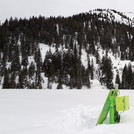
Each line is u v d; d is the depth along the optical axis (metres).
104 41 116.25
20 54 84.00
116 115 3.39
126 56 100.12
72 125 3.30
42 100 6.61
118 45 120.12
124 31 143.62
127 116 3.80
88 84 61.00
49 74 58.75
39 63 69.06
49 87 54.22
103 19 169.62
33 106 5.14
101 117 3.29
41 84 54.12
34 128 2.93
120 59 98.62
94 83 66.12
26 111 4.38
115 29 146.00
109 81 63.25
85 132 2.64
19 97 7.63
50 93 10.02
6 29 105.25
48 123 3.30
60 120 3.55
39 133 2.66
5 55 74.69
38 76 57.66
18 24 117.38
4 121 3.39
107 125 2.95
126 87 64.25
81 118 3.85
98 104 5.51
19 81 54.09
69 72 67.00
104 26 146.75
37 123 3.28
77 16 161.50
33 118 3.66
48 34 106.38
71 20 140.00
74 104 5.54
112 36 133.62
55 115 3.96
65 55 74.00
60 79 56.47
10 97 7.59
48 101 6.32
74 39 112.94
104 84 64.12
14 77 56.53
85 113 4.27
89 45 104.06
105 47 110.62
